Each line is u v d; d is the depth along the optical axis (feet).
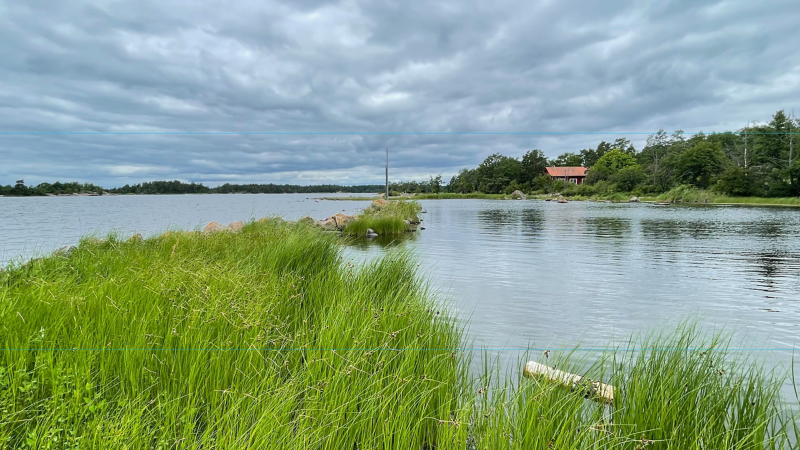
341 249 29.94
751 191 171.94
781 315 21.25
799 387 13.02
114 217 83.87
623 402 10.04
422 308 15.30
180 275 15.78
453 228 72.18
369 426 8.97
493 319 20.34
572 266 35.12
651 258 39.17
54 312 11.68
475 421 9.07
